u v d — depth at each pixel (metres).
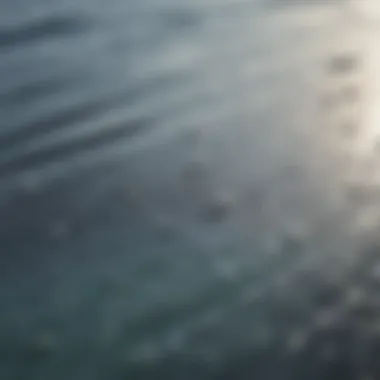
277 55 39.75
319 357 18.91
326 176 27.59
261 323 20.22
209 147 29.84
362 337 19.44
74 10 45.44
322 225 24.44
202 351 19.50
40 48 38.75
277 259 22.78
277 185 27.17
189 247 23.64
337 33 43.34
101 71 36.25
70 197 26.11
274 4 48.94
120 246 23.75
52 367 19.33
